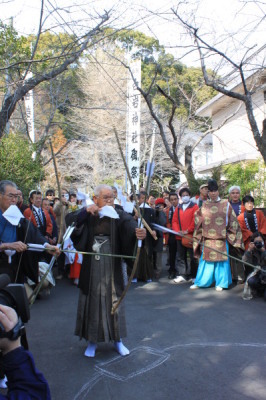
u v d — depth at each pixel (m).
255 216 6.77
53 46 7.39
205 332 4.49
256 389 3.18
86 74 18.39
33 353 3.95
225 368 3.57
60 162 21.44
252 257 6.31
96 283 3.73
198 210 6.72
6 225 3.49
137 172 12.05
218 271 6.54
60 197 3.35
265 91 13.23
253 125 7.27
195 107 15.35
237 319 4.95
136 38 10.79
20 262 3.51
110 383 3.32
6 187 3.48
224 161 14.24
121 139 20.61
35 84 6.68
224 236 6.48
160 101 18.08
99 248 3.72
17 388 1.30
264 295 5.85
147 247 7.31
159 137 19.45
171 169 23.05
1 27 6.62
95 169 21.61
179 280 7.24
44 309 5.51
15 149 9.21
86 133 20.39
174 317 5.06
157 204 9.55
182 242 7.14
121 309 3.85
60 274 7.71
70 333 4.54
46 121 15.02
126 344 4.16
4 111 6.54
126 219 3.77
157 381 3.34
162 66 9.50
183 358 3.79
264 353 3.89
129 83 11.51
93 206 3.66
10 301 1.54
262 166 11.45
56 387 3.25
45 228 6.74
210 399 3.04
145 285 7.02
